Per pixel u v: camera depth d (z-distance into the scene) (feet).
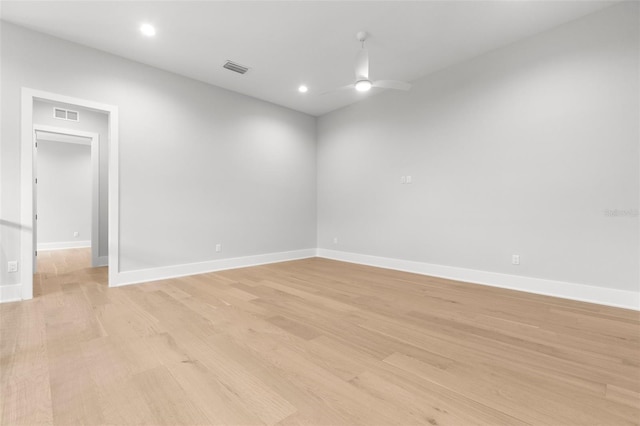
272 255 16.89
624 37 8.69
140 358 5.69
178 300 9.53
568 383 4.87
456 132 12.46
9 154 9.34
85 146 24.20
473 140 11.94
